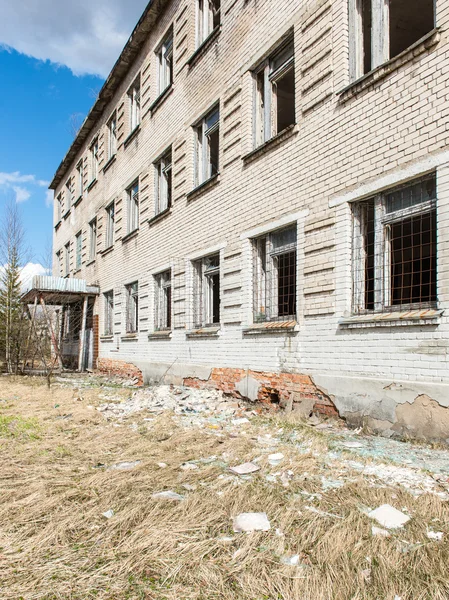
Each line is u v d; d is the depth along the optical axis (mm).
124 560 2779
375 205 6355
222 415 7660
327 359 6910
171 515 3396
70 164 25203
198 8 11812
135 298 15672
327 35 7219
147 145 14516
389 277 6211
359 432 6078
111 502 3697
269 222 8430
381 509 3400
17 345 18250
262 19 8867
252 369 8703
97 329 18672
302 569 2639
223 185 10008
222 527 3225
